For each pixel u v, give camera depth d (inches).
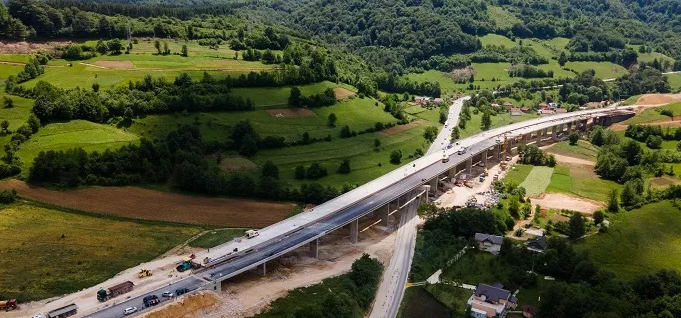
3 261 6963.6
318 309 6210.6
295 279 7347.4
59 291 6437.0
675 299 6343.5
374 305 6973.4
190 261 6988.2
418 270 7746.1
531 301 7027.6
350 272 7603.4
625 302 6451.8
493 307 6712.6
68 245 7465.6
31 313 6003.9
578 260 7544.3
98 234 7829.7
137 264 7145.7
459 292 7214.6
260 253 7381.9
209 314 6343.5
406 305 6958.7
